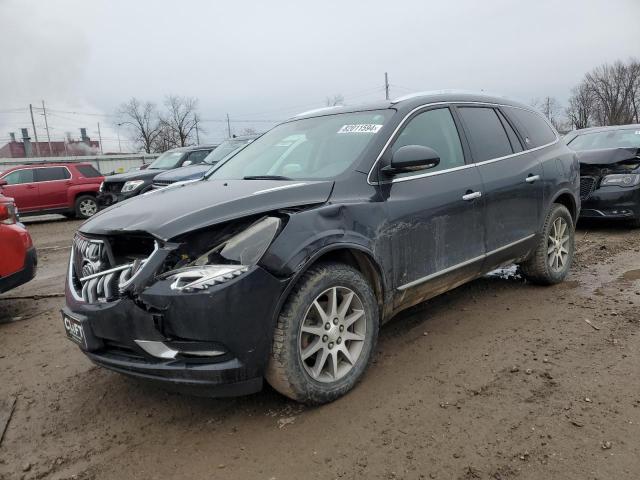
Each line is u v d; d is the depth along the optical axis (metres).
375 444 2.70
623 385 3.16
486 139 4.39
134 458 2.74
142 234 2.81
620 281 5.33
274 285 2.76
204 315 2.60
